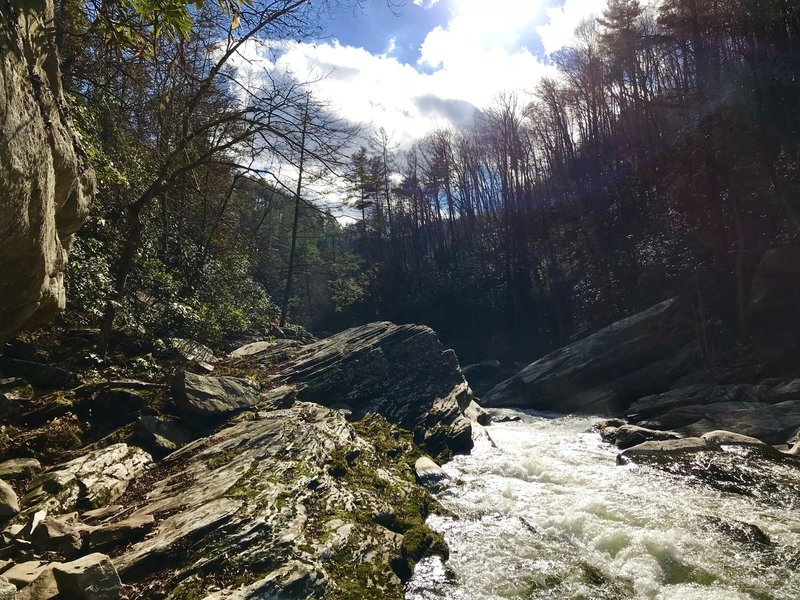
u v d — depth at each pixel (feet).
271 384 38.47
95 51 21.18
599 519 23.56
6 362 25.88
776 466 29.55
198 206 43.88
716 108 60.95
